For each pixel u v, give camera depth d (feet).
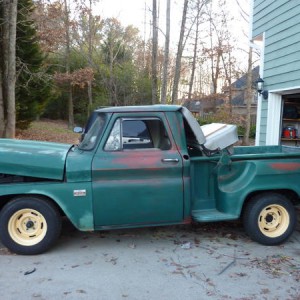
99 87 93.97
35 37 53.88
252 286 11.37
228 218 14.60
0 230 13.42
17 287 11.15
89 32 79.87
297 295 10.82
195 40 82.43
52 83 60.80
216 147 15.23
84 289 11.07
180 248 14.58
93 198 13.53
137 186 13.80
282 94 28.48
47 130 67.36
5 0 34.96
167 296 10.69
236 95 108.37
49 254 13.83
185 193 14.24
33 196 13.64
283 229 15.10
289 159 15.20
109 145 13.84
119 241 15.31
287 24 26.14
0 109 37.45
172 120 14.34
